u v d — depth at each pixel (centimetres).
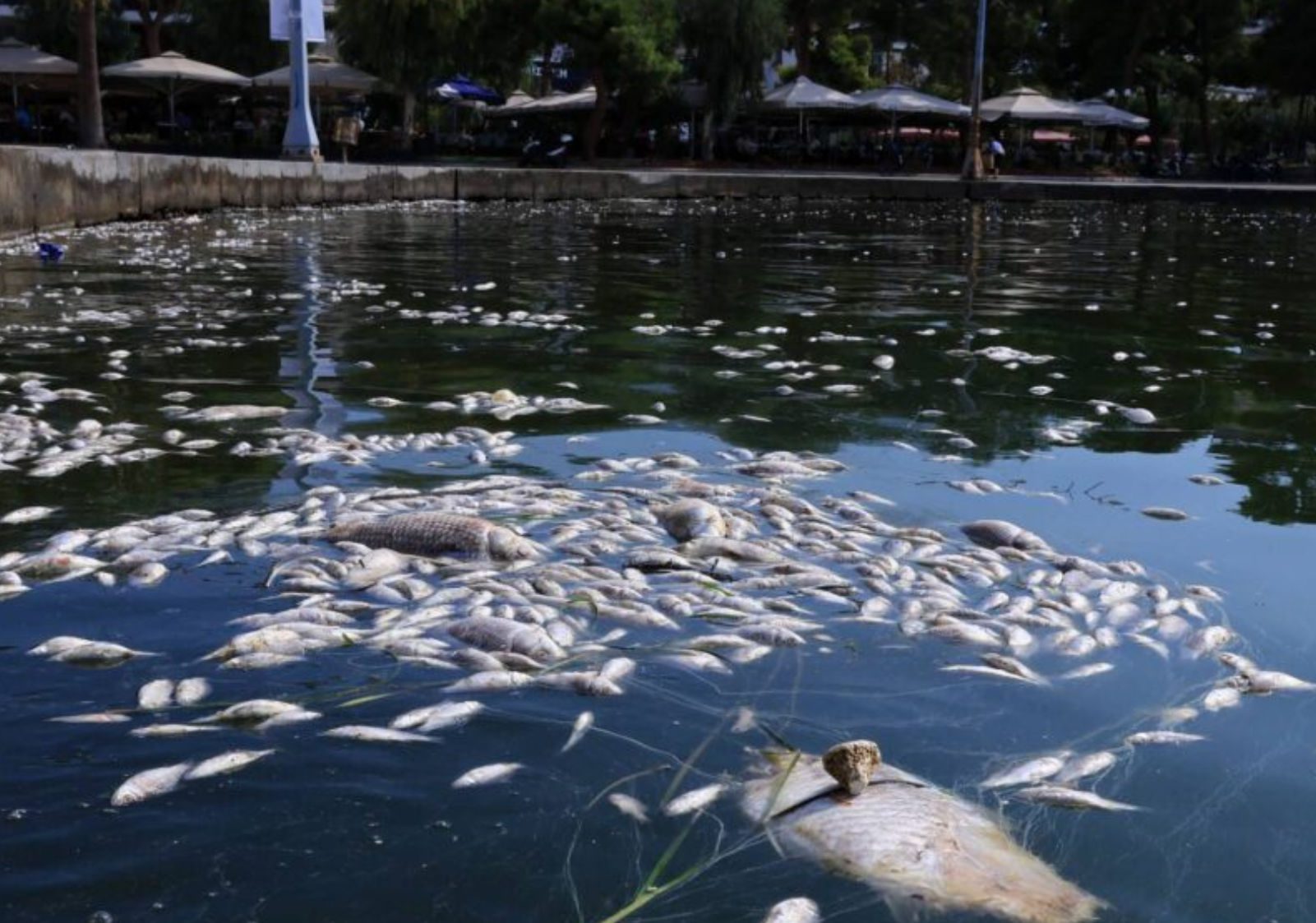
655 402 668
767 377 745
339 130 3322
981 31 3559
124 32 4481
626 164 4066
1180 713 316
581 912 233
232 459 532
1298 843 261
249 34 4531
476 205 2609
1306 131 5438
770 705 314
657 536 434
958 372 779
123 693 315
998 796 276
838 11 4819
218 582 387
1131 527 471
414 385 701
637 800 269
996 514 482
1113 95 5272
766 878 242
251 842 253
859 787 268
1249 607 391
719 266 1446
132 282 1143
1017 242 1944
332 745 290
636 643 346
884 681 329
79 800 266
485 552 407
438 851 251
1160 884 245
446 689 318
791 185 3170
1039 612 373
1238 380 775
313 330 883
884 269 1461
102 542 416
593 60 3906
